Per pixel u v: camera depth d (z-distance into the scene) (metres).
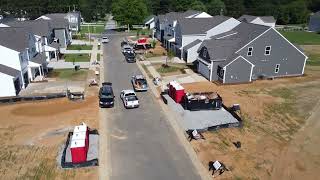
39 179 23.38
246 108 37.06
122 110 36.31
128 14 104.88
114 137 29.92
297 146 28.92
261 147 28.50
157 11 146.50
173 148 28.08
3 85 39.31
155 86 45.22
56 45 63.06
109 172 24.45
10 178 23.47
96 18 149.75
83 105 37.50
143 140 29.44
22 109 36.28
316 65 59.06
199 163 25.80
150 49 72.38
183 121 33.50
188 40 61.41
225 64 45.03
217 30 61.88
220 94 41.66
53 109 36.25
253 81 47.78
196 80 47.88
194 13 83.06
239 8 144.38
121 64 57.72
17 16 137.12
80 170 24.61
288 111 36.62
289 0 155.75
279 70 50.16
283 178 24.11
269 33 47.00
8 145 28.23
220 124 31.83
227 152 27.50
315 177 24.33
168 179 23.77
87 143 27.34
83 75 50.12
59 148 27.70
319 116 35.31
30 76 46.50
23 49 43.53
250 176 24.16
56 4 143.00
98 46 75.31
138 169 24.95
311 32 110.88
